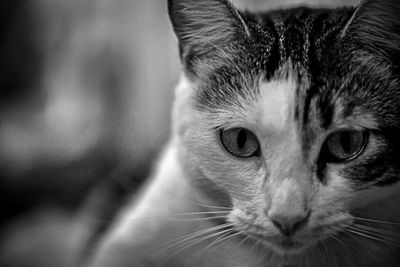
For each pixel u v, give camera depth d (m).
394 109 0.33
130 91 0.53
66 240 0.46
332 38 0.34
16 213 0.49
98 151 0.50
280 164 0.33
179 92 0.37
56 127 0.52
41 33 0.54
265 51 0.34
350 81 0.33
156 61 0.53
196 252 0.38
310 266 0.36
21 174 0.49
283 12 0.38
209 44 0.36
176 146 0.37
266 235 0.33
